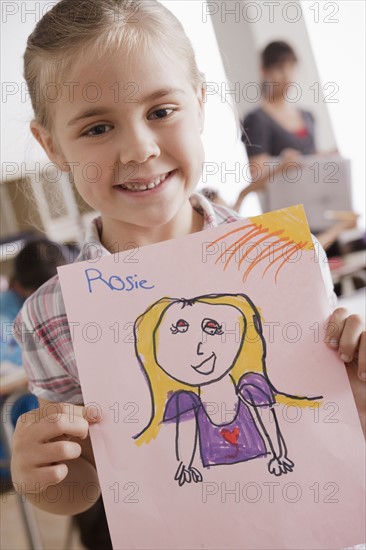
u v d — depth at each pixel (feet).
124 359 2.13
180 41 2.54
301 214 2.21
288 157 8.81
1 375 5.93
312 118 10.04
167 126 2.33
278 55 9.75
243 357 2.12
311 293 2.15
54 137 2.62
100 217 2.91
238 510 2.00
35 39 2.55
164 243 2.23
